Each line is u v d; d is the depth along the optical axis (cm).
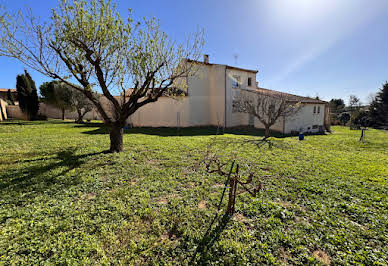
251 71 2316
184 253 268
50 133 1373
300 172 601
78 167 609
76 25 612
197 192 450
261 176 563
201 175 564
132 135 1328
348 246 282
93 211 363
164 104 2022
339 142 1210
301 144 1114
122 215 355
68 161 667
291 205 396
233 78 2172
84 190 455
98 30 626
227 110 2062
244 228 321
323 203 408
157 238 298
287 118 1672
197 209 376
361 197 434
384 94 2522
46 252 262
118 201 402
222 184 504
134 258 257
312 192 461
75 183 489
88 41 628
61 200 405
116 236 299
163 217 347
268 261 252
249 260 256
